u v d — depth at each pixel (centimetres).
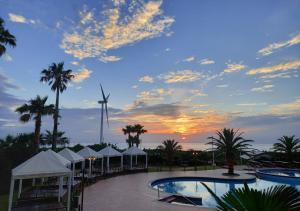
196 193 2070
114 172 2731
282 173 3306
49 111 2947
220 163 3975
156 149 4247
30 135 2961
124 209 1289
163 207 1329
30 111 2845
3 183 1800
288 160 3819
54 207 1213
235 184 2473
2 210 1270
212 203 1681
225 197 289
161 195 1670
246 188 278
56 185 1730
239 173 2986
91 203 1426
